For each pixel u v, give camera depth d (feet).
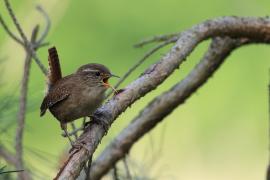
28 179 22.35
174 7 52.01
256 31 23.20
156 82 21.22
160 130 43.88
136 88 21.04
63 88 25.72
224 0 49.88
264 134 48.11
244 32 23.21
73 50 50.60
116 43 50.93
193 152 45.29
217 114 49.03
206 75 24.35
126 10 51.98
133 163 24.39
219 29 22.74
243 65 50.83
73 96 25.58
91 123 20.99
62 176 17.71
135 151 35.81
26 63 22.99
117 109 20.94
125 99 21.03
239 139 47.80
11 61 26.66
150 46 49.98
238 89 50.31
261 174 45.73
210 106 49.32
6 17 44.83
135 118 24.68
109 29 51.37
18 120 22.39
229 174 45.44
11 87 23.12
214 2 51.31
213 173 44.93
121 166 25.96
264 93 49.65
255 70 50.49
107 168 24.25
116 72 49.65
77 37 50.98
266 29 23.09
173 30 51.03
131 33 51.21
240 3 39.63
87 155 18.57
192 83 24.36
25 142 40.45
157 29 51.65
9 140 22.84
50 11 32.94
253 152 46.88
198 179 44.47
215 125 48.34
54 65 26.35
